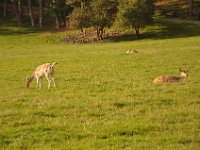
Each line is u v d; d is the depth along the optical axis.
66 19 196.38
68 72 74.31
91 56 99.69
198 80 60.75
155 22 178.00
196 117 40.56
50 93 54.78
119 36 165.00
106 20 161.88
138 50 109.94
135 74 68.62
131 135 35.50
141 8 158.50
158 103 46.69
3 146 33.34
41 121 39.97
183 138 34.22
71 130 36.75
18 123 39.50
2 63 96.31
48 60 97.19
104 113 42.41
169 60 84.94
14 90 58.84
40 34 181.38
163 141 33.72
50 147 32.78
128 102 46.94
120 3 160.62
